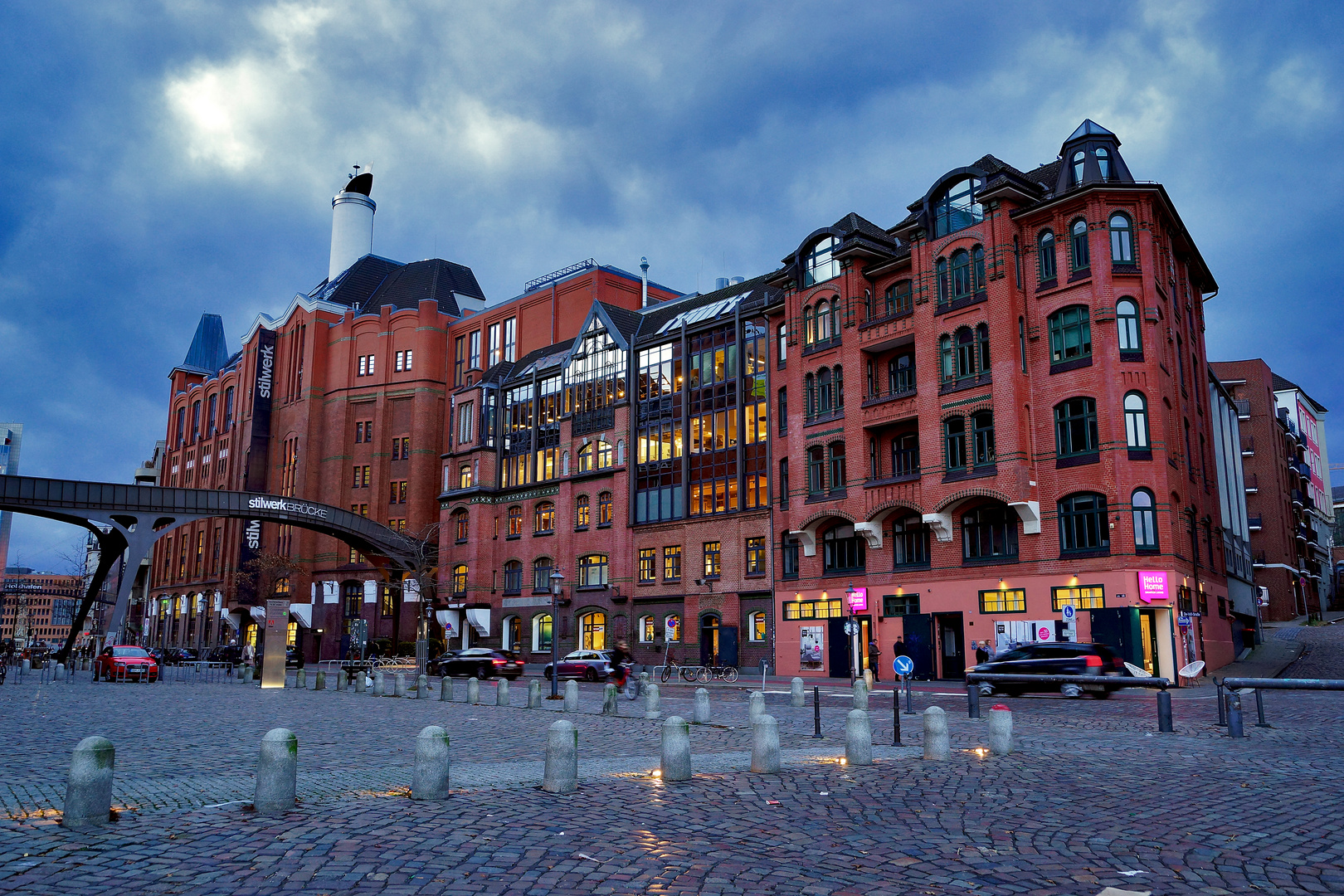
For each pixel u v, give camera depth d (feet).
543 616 196.85
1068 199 121.08
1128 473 113.80
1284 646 158.71
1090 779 40.73
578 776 40.93
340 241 314.35
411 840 27.63
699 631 165.89
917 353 133.39
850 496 140.46
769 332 162.40
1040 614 118.73
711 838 28.99
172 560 323.16
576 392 198.59
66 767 43.78
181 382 348.38
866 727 45.24
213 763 45.85
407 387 252.42
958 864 26.23
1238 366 232.53
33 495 171.73
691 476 172.96
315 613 250.37
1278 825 31.17
